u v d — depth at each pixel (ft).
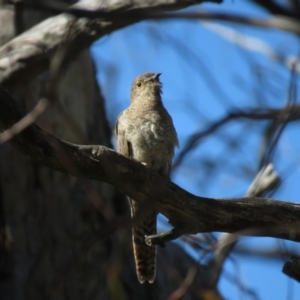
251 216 26.86
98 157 24.84
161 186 24.79
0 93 23.84
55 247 43.91
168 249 45.73
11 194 44.50
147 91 37.09
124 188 25.82
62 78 45.34
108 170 25.08
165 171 36.76
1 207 44.45
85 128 46.57
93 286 43.19
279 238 27.45
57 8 19.39
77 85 46.44
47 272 43.37
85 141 25.08
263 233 27.20
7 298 42.68
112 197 46.03
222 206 26.66
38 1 20.49
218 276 41.37
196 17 17.43
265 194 35.09
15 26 44.98
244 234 26.25
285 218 26.96
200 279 41.22
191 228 26.86
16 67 38.11
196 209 26.50
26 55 38.04
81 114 46.44
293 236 27.25
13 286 42.96
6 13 45.16
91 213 44.50
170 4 35.96
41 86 43.24
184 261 45.68
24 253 43.73
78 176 25.39
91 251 43.37
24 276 43.19
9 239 43.91
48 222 44.32
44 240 43.98
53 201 44.57
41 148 24.49
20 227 44.11
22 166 44.75
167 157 36.42
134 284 44.09
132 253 44.45
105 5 35.81
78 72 46.50
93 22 31.83
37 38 38.27
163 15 17.66
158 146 36.06
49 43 38.22
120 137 36.86
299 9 23.06
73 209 44.47
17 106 24.09
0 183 44.65
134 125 36.22
